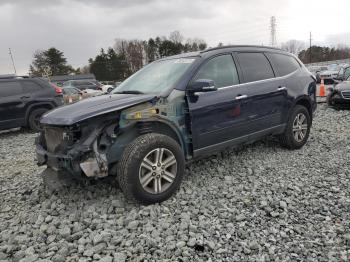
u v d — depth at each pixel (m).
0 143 8.65
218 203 3.74
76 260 2.81
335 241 2.93
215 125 4.39
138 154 3.54
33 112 10.04
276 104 5.24
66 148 3.58
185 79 4.18
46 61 80.06
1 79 9.70
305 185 4.17
